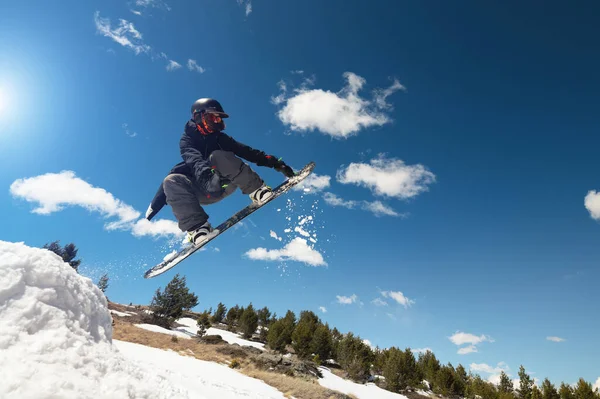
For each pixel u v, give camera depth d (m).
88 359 1.97
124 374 2.11
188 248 3.82
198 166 3.08
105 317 2.73
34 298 2.04
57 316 2.07
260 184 3.52
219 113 3.25
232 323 38.66
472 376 34.19
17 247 2.30
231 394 8.22
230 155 3.34
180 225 3.47
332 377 24.92
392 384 27.38
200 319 26.89
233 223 3.62
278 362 22.34
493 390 29.81
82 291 2.52
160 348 18.23
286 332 31.67
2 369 1.52
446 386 30.55
